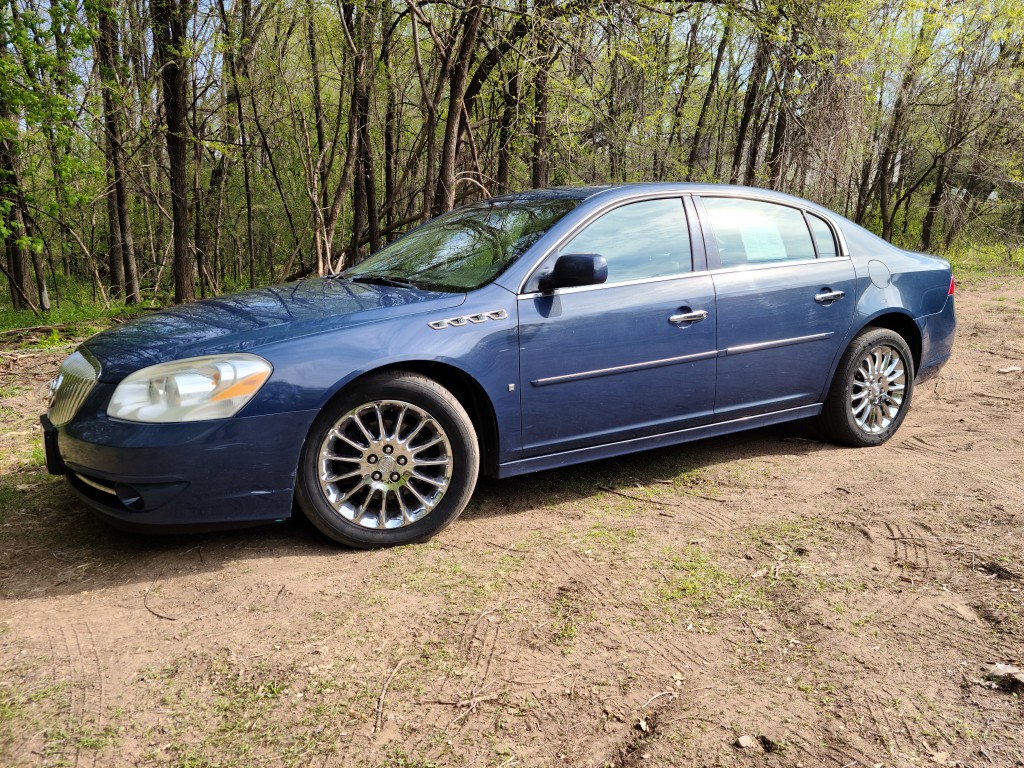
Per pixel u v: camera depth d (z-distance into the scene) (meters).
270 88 13.26
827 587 2.66
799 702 2.03
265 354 2.76
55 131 11.20
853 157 13.97
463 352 3.05
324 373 2.79
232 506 2.74
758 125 16.45
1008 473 3.79
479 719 1.96
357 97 10.70
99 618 2.46
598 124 10.98
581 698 2.05
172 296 13.73
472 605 2.54
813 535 3.11
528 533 3.17
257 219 21.38
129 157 14.19
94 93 12.57
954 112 19.50
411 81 12.40
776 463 4.07
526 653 2.26
